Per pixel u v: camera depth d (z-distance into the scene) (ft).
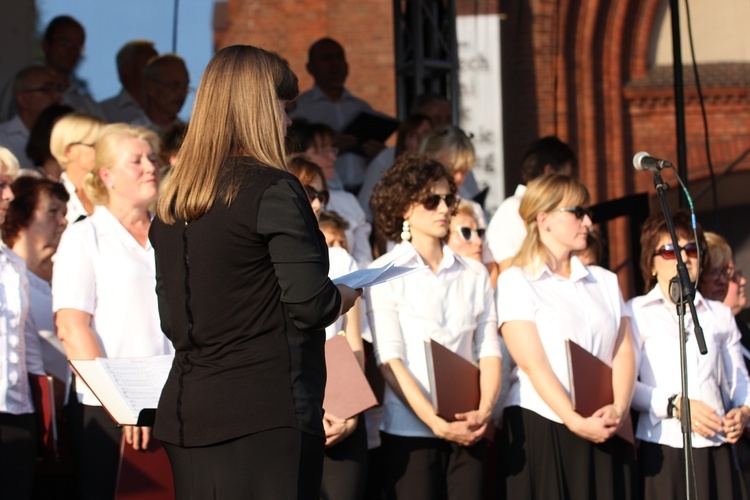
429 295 18.70
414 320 18.60
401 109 36.17
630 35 48.70
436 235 18.71
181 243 10.92
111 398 12.89
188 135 11.16
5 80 36.32
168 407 10.93
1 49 36.32
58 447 18.12
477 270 19.33
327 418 16.94
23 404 16.69
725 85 47.19
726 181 46.80
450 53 36.09
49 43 32.55
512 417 19.12
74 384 16.99
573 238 19.27
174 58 31.55
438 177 18.72
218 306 10.67
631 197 28.66
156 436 11.02
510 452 19.04
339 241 19.29
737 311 22.68
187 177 10.94
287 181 10.74
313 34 48.55
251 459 10.56
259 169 10.80
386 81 48.32
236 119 11.02
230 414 10.57
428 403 18.11
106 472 16.67
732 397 20.10
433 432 18.33
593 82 48.52
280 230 10.50
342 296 11.17
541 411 18.75
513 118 47.98
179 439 10.77
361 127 30.63
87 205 21.54
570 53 48.52
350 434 17.62
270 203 10.57
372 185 28.37
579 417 18.08
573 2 48.19
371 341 19.01
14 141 27.32
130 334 16.85
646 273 20.62
